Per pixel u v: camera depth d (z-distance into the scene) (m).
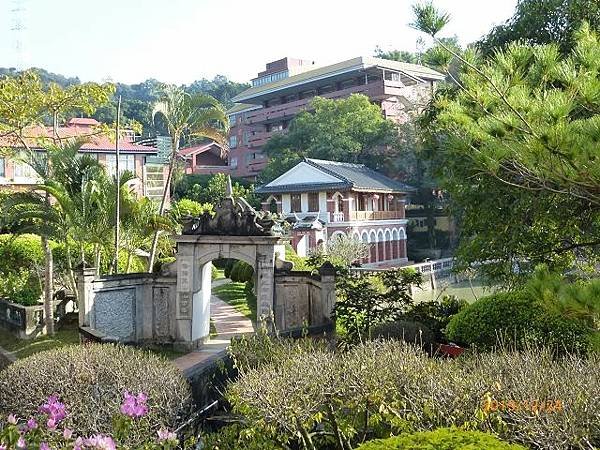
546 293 5.93
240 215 15.29
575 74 6.35
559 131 5.91
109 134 19.31
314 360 7.25
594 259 12.70
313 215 41.44
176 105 17.94
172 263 15.66
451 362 7.56
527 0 15.23
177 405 7.43
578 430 5.25
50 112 18.69
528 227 12.52
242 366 8.65
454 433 4.71
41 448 4.31
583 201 10.55
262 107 66.94
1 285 19.00
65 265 19.52
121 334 15.27
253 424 6.62
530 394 5.83
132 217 16.73
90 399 6.86
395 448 4.50
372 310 13.88
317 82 58.94
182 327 15.33
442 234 49.41
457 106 8.12
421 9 7.27
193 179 51.50
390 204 47.34
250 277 24.25
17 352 14.95
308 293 15.25
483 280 15.72
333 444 7.37
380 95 53.88
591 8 13.09
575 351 9.51
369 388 6.57
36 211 15.52
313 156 49.28
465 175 12.62
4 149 19.11
